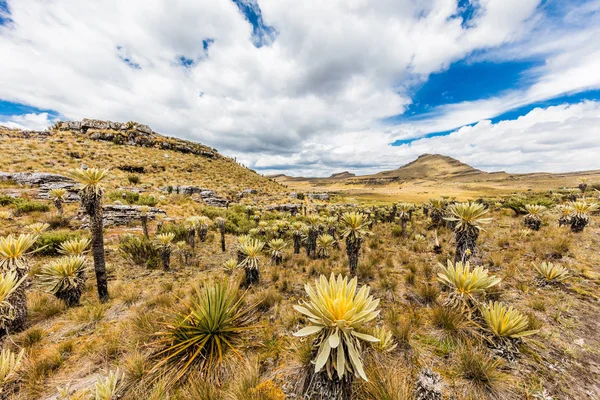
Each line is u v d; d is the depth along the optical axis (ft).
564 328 9.32
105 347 10.84
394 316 10.82
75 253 18.69
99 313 13.98
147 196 57.72
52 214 36.01
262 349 10.26
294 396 7.52
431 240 25.39
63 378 9.34
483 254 17.98
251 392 7.75
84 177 15.07
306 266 21.77
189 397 7.93
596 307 10.37
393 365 8.21
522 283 13.23
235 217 55.01
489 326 8.93
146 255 26.02
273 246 23.27
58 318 14.15
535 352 8.24
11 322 11.76
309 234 25.79
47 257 23.22
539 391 6.76
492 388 6.99
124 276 21.49
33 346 11.31
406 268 18.21
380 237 30.45
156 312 13.33
